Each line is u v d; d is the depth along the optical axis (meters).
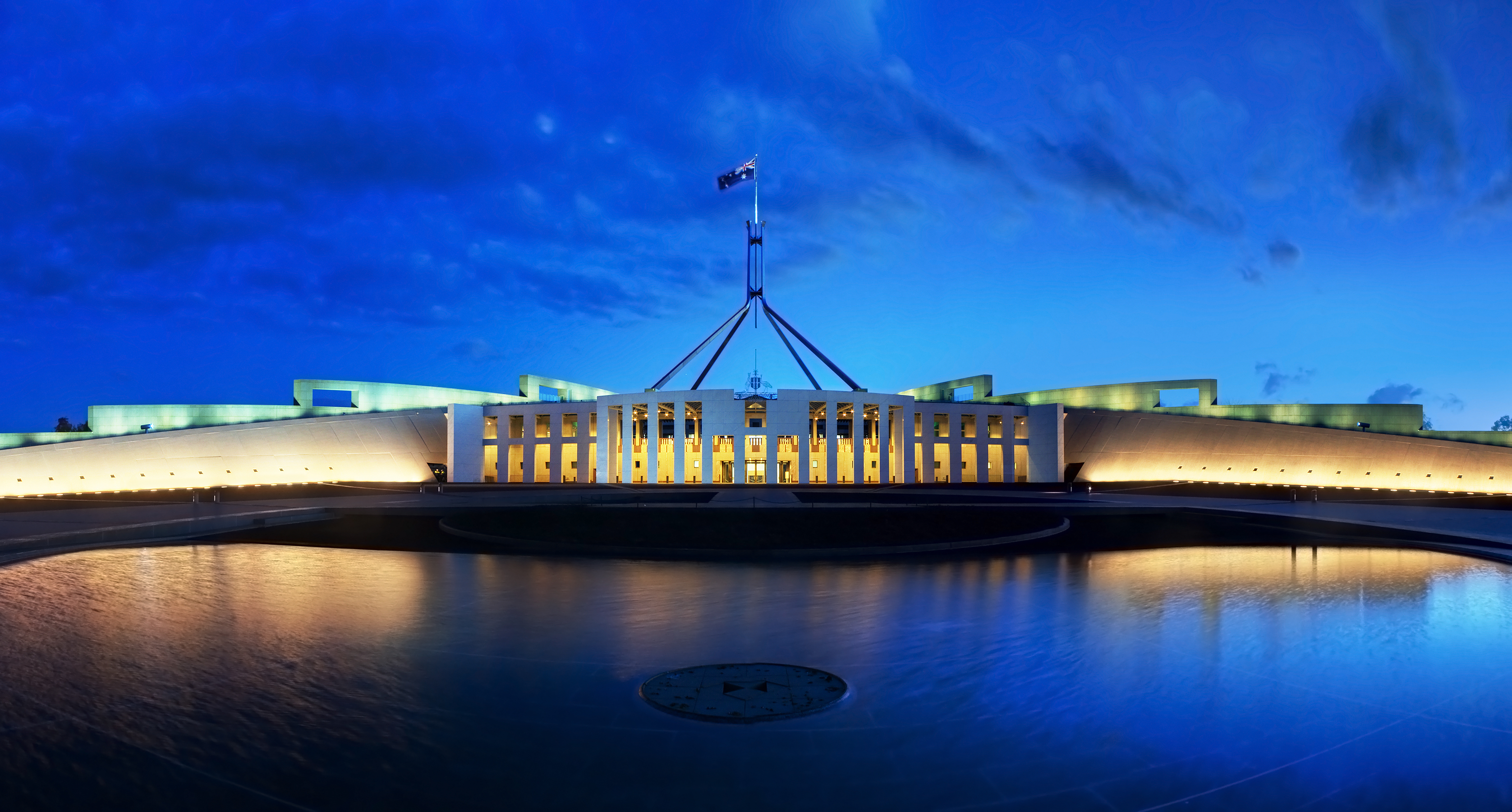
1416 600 16.98
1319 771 7.99
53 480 68.31
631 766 8.05
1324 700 10.20
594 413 71.19
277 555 24.58
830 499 44.09
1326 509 42.25
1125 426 77.25
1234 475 74.50
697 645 12.95
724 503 39.16
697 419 82.56
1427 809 7.17
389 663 11.81
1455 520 35.81
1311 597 17.42
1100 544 28.23
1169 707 9.88
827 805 7.20
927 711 9.70
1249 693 10.45
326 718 9.43
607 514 30.62
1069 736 8.91
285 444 73.25
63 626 14.29
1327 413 74.31
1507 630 14.08
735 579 19.80
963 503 42.31
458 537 29.08
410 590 18.09
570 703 9.97
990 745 8.64
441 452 77.50
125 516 35.41
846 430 87.62
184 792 7.43
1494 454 66.56
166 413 72.62
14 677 11.08
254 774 7.85
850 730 9.06
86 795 7.37
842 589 18.41
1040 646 12.92
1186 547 27.45
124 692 10.41
